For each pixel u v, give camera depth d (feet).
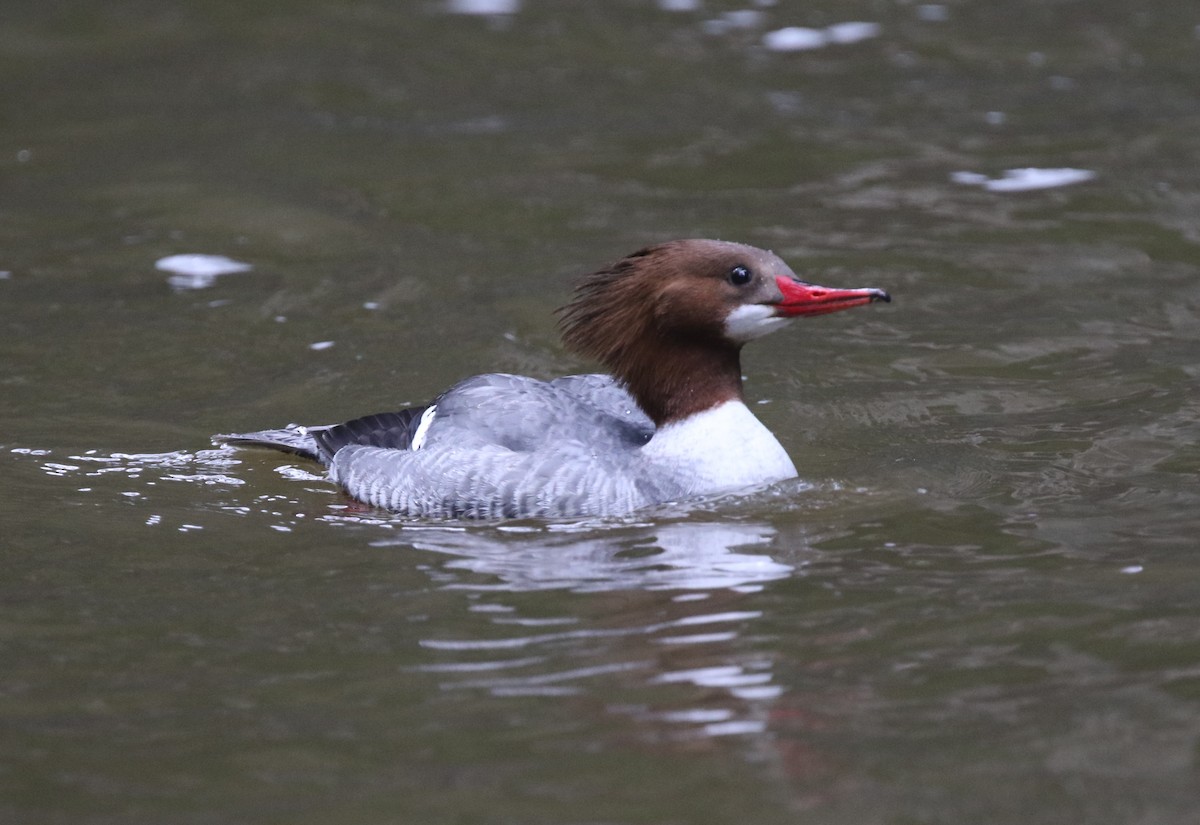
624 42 81.71
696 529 35.73
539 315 50.34
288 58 80.48
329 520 37.42
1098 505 36.17
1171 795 24.07
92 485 39.19
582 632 30.35
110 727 27.12
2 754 26.21
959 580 32.24
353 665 29.22
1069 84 72.38
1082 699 27.07
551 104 73.05
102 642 30.45
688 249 37.58
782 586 32.30
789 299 36.70
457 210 60.44
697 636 29.99
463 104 73.36
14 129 70.95
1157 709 26.63
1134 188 60.03
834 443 41.32
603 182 63.10
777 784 24.71
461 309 51.06
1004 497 37.01
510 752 25.90
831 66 76.74
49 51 82.23
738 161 64.95
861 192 60.95
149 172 65.10
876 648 29.25
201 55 81.25
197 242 57.31
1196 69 73.20
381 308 51.34
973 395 43.96
